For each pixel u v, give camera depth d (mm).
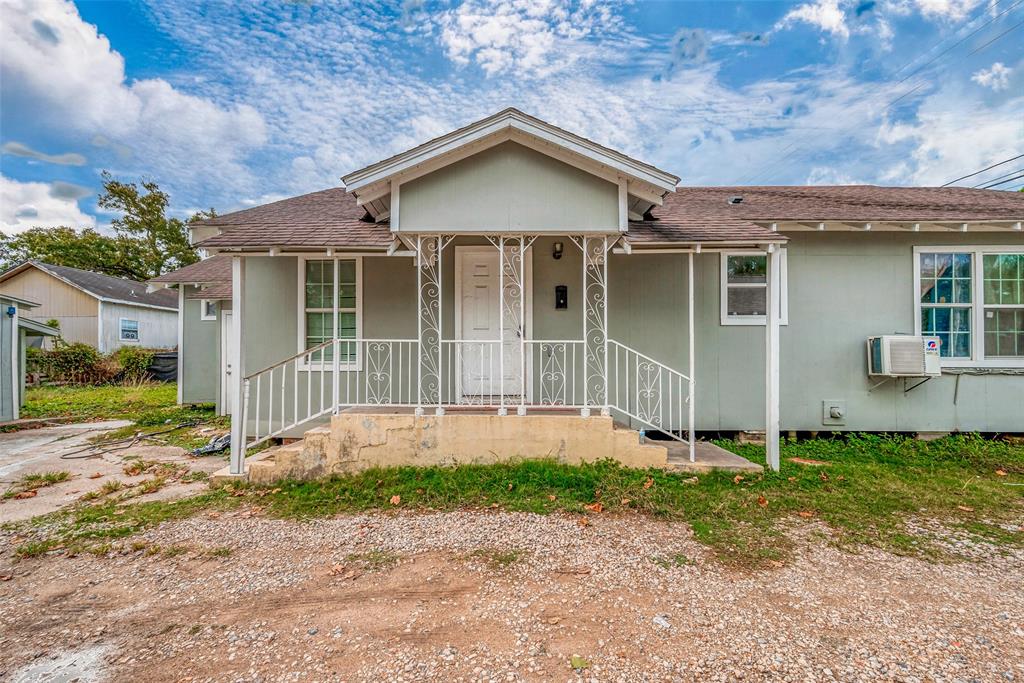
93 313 19438
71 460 6332
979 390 6691
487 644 2387
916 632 2473
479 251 6711
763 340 6770
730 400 6762
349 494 4602
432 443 5176
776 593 2879
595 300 6660
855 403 6785
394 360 6719
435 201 5191
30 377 15617
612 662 2230
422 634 2480
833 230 6742
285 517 4125
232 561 3332
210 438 7699
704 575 3098
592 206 5211
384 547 3525
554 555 3381
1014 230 6566
